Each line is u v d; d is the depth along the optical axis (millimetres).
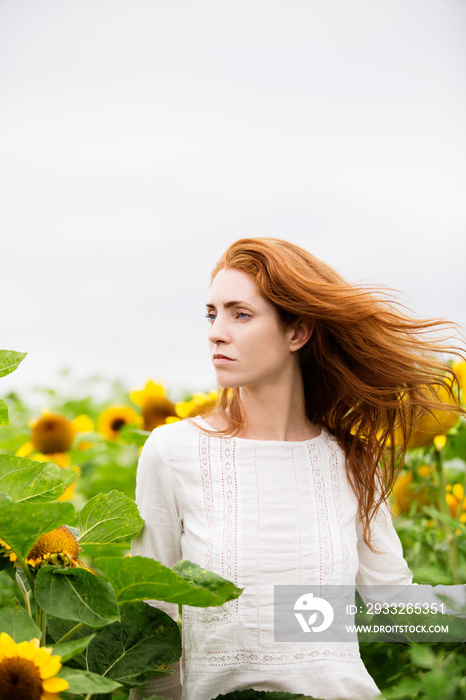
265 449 1840
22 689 1268
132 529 1718
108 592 1383
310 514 1809
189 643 1771
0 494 1490
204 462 1817
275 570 1743
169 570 1406
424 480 2430
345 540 1830
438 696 1369
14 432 3703
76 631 1614
